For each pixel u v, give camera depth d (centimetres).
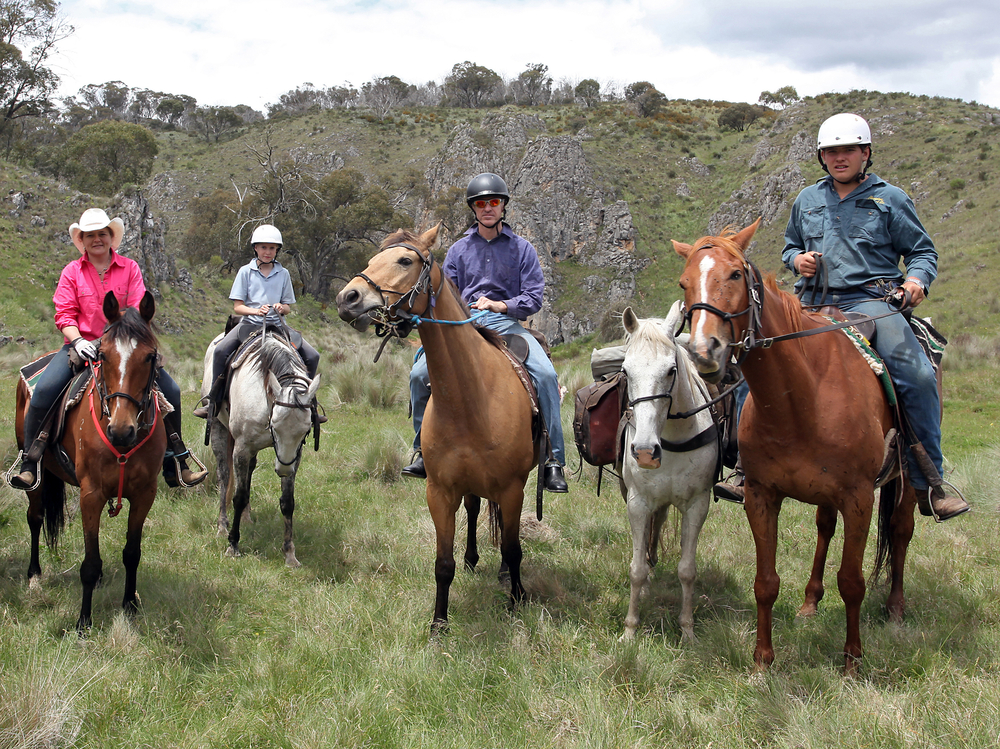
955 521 653
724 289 328
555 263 7250
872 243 446
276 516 716
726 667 392
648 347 387
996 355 1762
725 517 698
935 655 385
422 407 530
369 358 1834
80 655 393
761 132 9150
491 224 533
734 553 584
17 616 458
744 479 438
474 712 350
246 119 12912
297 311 3894
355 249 5809
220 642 425
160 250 3198
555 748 317
